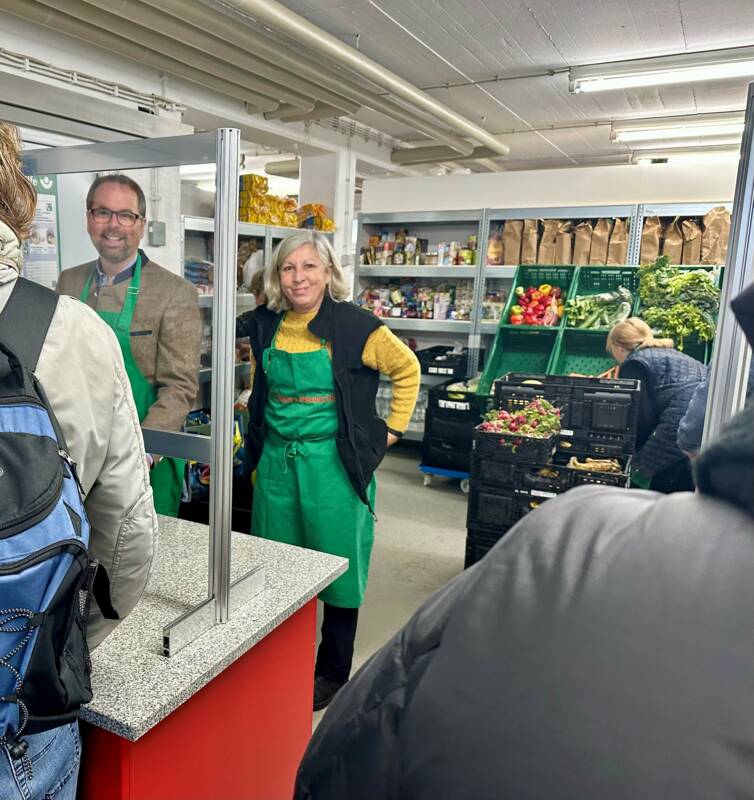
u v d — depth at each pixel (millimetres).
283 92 4812
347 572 2352
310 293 2266
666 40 4543
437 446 5180
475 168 9500
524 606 419
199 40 3656
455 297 6098
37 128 1867
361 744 457
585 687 367
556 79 5461
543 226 5484
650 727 342
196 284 1353
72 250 1500
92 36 3568
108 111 2059
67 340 934
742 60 4262
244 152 8750
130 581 1107
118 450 1027
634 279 5062
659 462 3672
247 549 1806
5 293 903
